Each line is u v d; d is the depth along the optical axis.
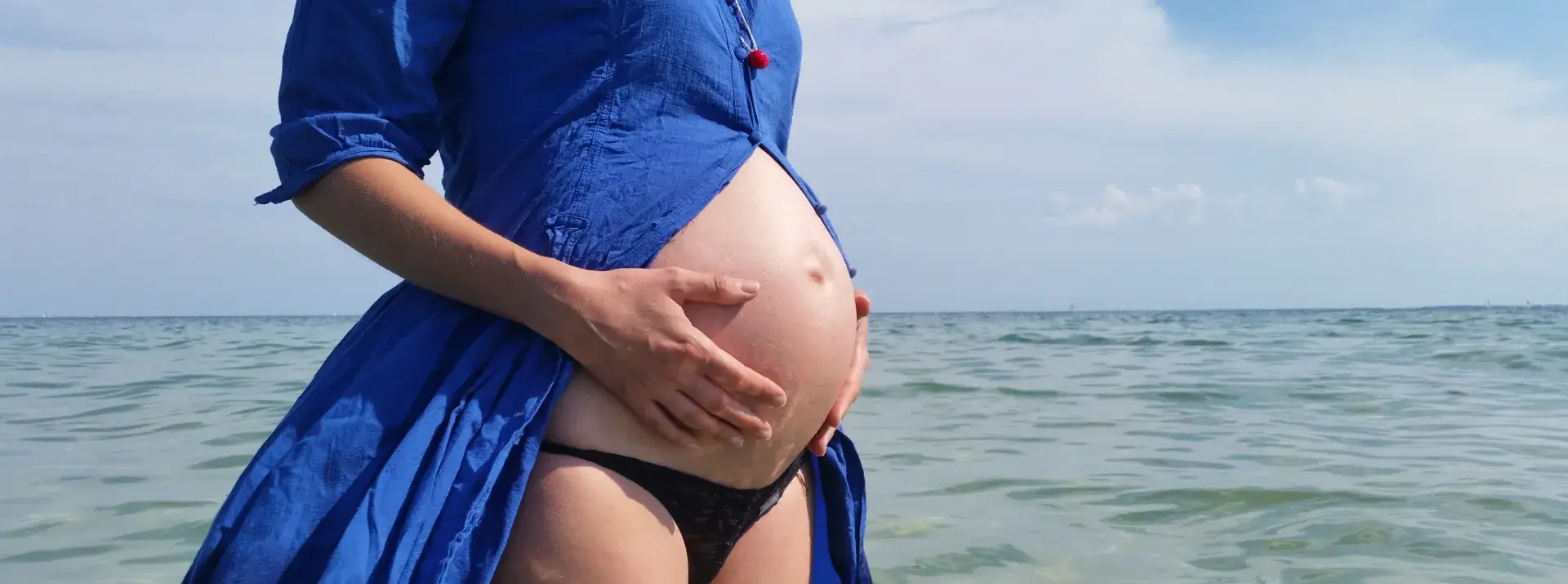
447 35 1.37
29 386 10.76
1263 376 12.23
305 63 1.29
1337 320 52.00
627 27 1.41
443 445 1.19
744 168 1.48
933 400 9.42
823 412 1.52
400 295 1.39
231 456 5.85
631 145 1.39
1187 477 5.36
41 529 4.14
